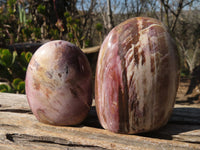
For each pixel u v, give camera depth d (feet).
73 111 0.91
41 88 0.87
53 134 0.91
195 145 0.79
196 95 4.61
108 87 0.80
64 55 0.87
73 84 0.87
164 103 0.79
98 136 0.88
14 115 1.12
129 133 0.85
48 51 0.88
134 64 0.76
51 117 0.92
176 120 1.01
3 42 3.11
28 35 3.72
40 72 0.86
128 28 0.80
